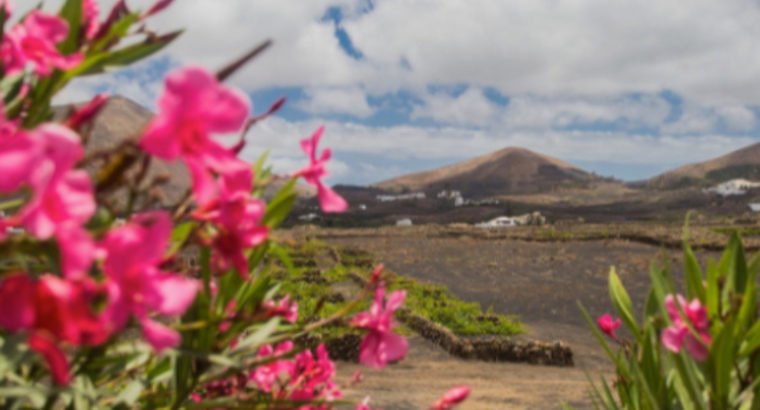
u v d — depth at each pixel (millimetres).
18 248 1023
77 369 1411
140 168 1132
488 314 23594
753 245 43094
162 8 1473
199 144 1045
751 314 2668
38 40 1296
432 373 15945
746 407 2654
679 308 2479
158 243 954
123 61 1477
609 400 3303
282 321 1957
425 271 38750
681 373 2666
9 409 1288
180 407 1683
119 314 917
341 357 16578
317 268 37219
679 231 58312
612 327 3160
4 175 805
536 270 39344
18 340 1064
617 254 46625
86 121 1173
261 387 2045
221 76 1168
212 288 1731
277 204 1590
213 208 1242
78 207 876
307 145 1480
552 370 16906
